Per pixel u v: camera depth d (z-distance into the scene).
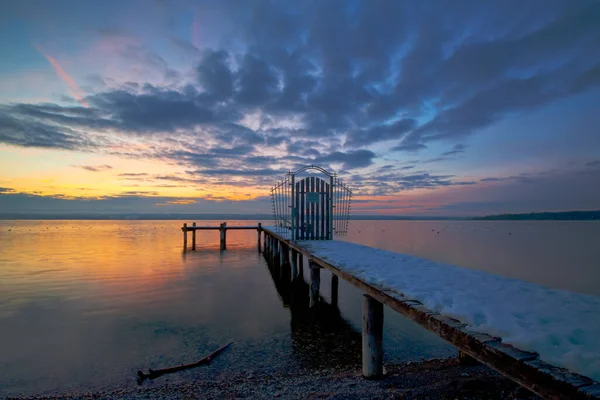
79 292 11.96
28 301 10.73
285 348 7.24
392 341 7.67
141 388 5.47
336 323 8.98
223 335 7.98
